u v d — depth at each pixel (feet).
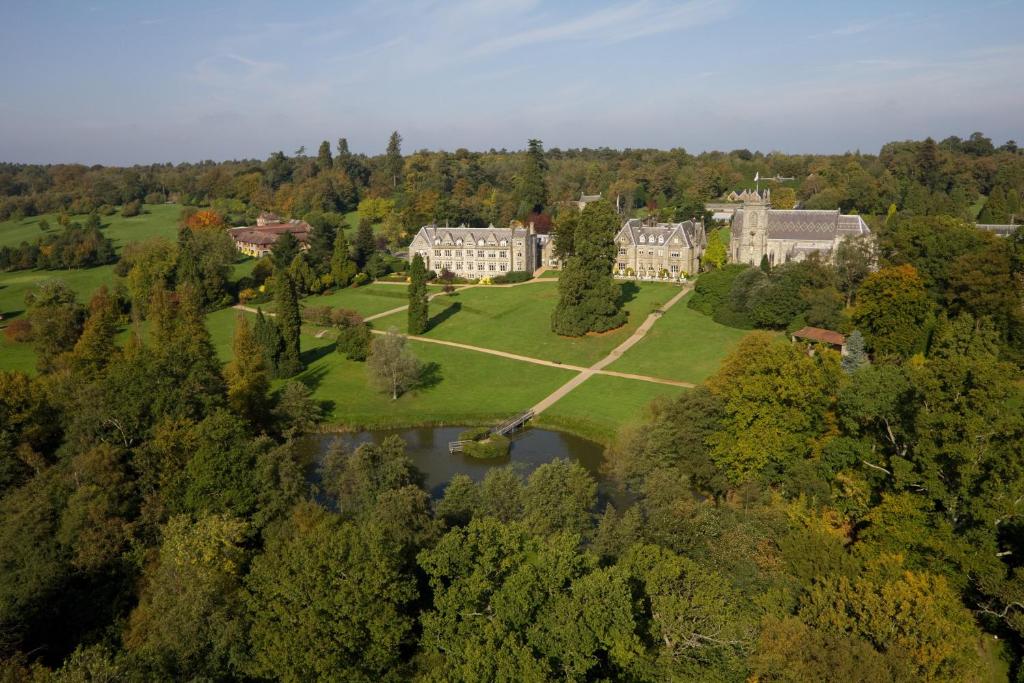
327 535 153.69
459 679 129.90
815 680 129.80
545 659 126.11
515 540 155.43
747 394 240.32
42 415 271.49
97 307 498.69
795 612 158.81
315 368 440.04
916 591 147.02
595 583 135.95
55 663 175.11
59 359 374.63
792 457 234.17
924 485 188.44
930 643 136.87
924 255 433.07
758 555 174.81
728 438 243.60
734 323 477.36
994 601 167.02
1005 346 355.77
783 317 451.53
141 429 242.78
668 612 136.67
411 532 179.22
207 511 190.49
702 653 135.23
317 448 328.90
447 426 358.23
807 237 586.86
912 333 373.61
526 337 485.97
